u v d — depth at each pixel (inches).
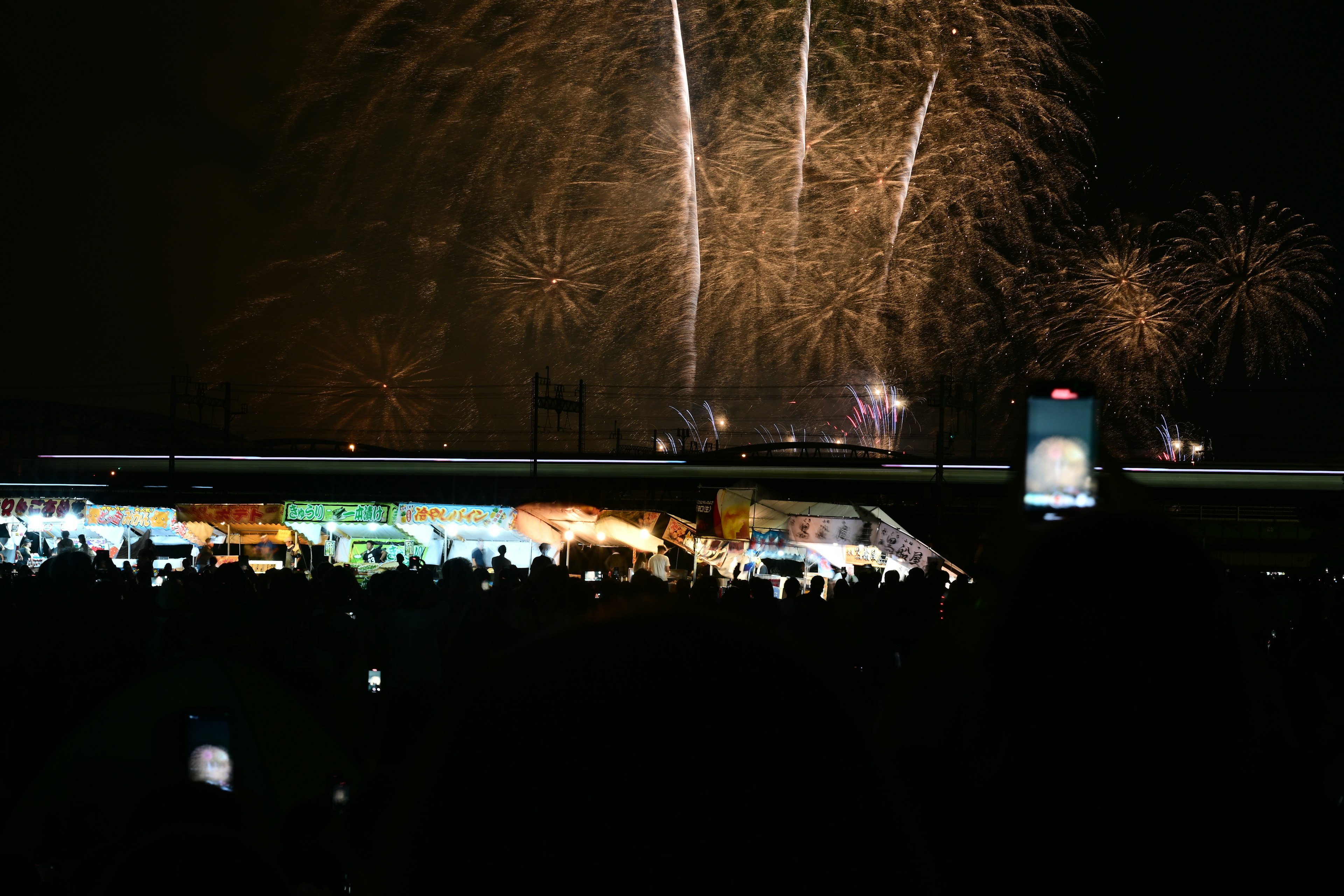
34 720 280.5
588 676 27.7
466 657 331.6
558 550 776.3
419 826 27.8
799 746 27.6
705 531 721.0
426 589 322.0
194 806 91.3
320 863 153.5
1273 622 335.6
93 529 946.1
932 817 66.9
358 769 201.9
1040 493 88.6
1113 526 59.1
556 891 26.5
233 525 879.1
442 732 28.8
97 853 90.1
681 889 26.4
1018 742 58.4
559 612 344.8
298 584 368.5
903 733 80.4
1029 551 61.2
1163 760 55.0
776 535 700.0
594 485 2170.3
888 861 28.0
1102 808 55.5
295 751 195.9
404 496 1141.1
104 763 184.9
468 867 26.9
